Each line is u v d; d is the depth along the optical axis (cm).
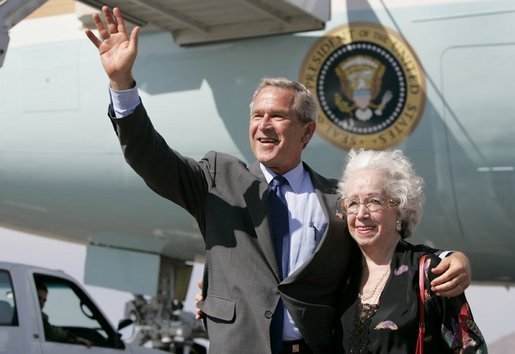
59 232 1035
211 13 848
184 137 908
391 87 835
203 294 388
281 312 366
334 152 848
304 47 861
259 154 388
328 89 849
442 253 350
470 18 820
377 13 843
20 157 976
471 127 821
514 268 902
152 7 827
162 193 385
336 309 369
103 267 1030
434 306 339
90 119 945
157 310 1045
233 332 360
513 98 811
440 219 854
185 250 1015
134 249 1027
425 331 337
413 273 345
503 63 812
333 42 850
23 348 733
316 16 823
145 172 376
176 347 1040
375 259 364
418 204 368
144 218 970
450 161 828
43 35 967
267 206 376
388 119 835
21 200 997
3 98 977
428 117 828
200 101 901
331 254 368
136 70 923
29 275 769
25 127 970
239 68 887
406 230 368
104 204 972
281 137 383
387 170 363
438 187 838
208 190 390
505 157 816
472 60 819
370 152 374
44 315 769
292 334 366
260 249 372
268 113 384
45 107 961
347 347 351
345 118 844
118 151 941
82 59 948
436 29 827
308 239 376
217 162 396
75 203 981
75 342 780
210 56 898
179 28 900
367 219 358
